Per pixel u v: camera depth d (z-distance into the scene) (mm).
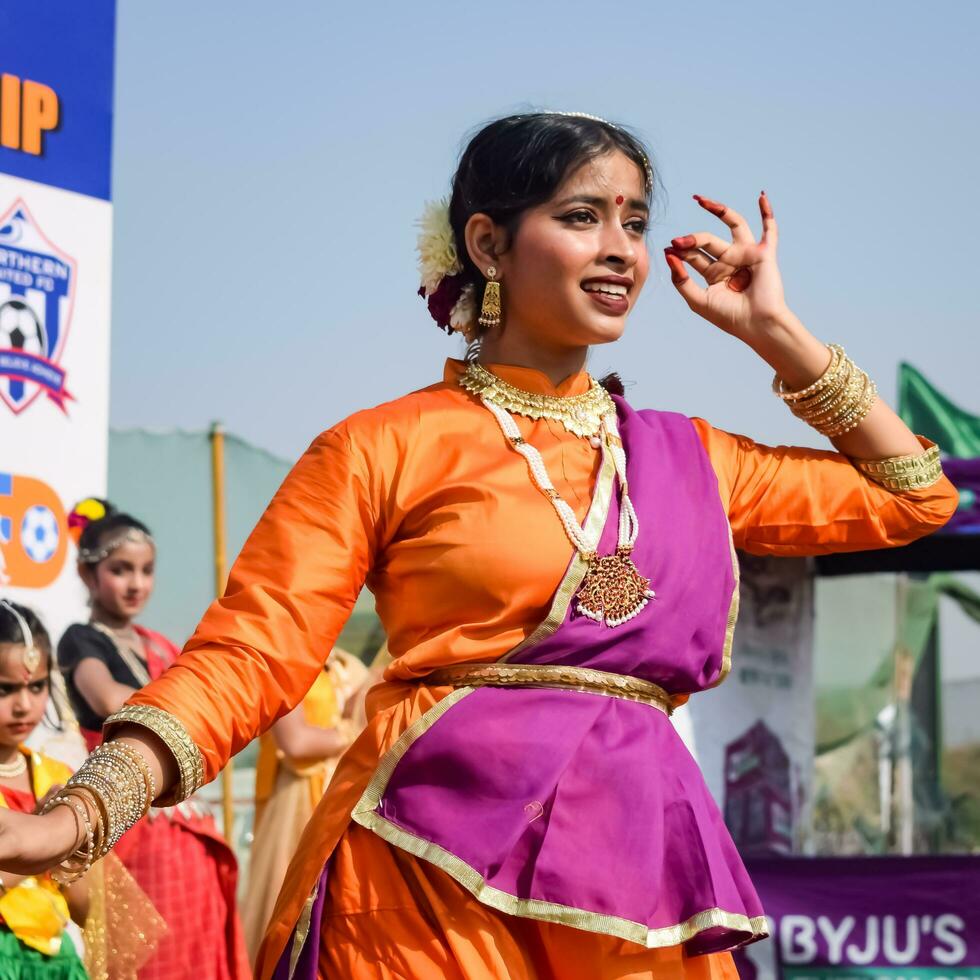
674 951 4680
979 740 21250
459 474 4801
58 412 11484
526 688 4664
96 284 11828
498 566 4645
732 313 5441
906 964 12727
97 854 4125
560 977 4574
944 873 12773
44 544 11219
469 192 5199
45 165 11570
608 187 4996
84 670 10938
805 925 12781
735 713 14250
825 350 5430
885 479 5453
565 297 4969
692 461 5047
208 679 4375
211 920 10836
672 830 4672
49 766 9602
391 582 4820
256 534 4734
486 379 5047
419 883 4559
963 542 14531
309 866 4691
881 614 20922
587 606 4660
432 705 4664
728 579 4926
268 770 13117
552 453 4922
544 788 4523
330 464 4770
